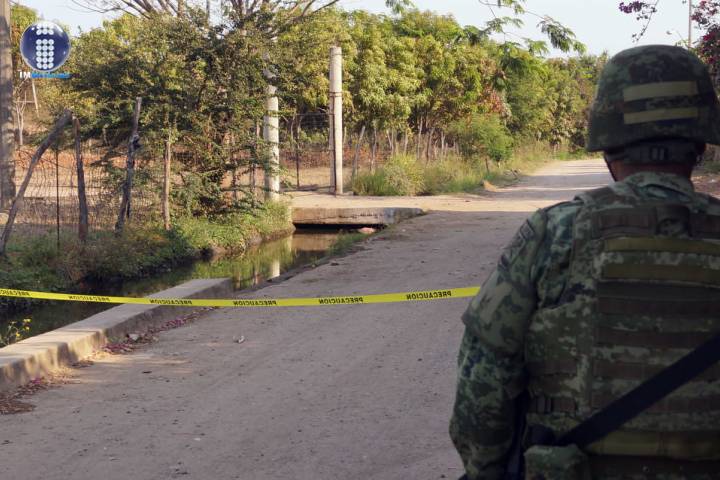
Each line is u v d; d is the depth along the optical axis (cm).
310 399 546
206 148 1647
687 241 161
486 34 845
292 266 1415
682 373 158
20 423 505
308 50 1747
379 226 1900
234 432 486
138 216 1514
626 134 167
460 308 829
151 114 1536
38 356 605
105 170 1523
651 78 167
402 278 1041
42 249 1183
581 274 163
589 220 164
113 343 703
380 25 3262
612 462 161
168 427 496
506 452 174
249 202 1697
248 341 712
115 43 1766
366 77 2888
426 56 3297
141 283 1235
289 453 452
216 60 1564
